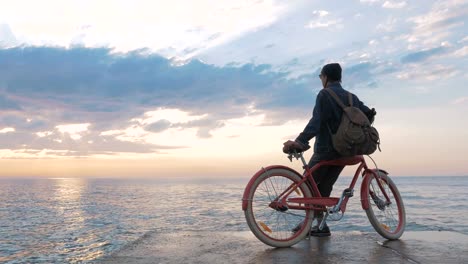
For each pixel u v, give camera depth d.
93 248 19.19
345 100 3.14
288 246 2.97
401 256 2.54
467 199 61.31
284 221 3.06
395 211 3.42
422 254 2.59
